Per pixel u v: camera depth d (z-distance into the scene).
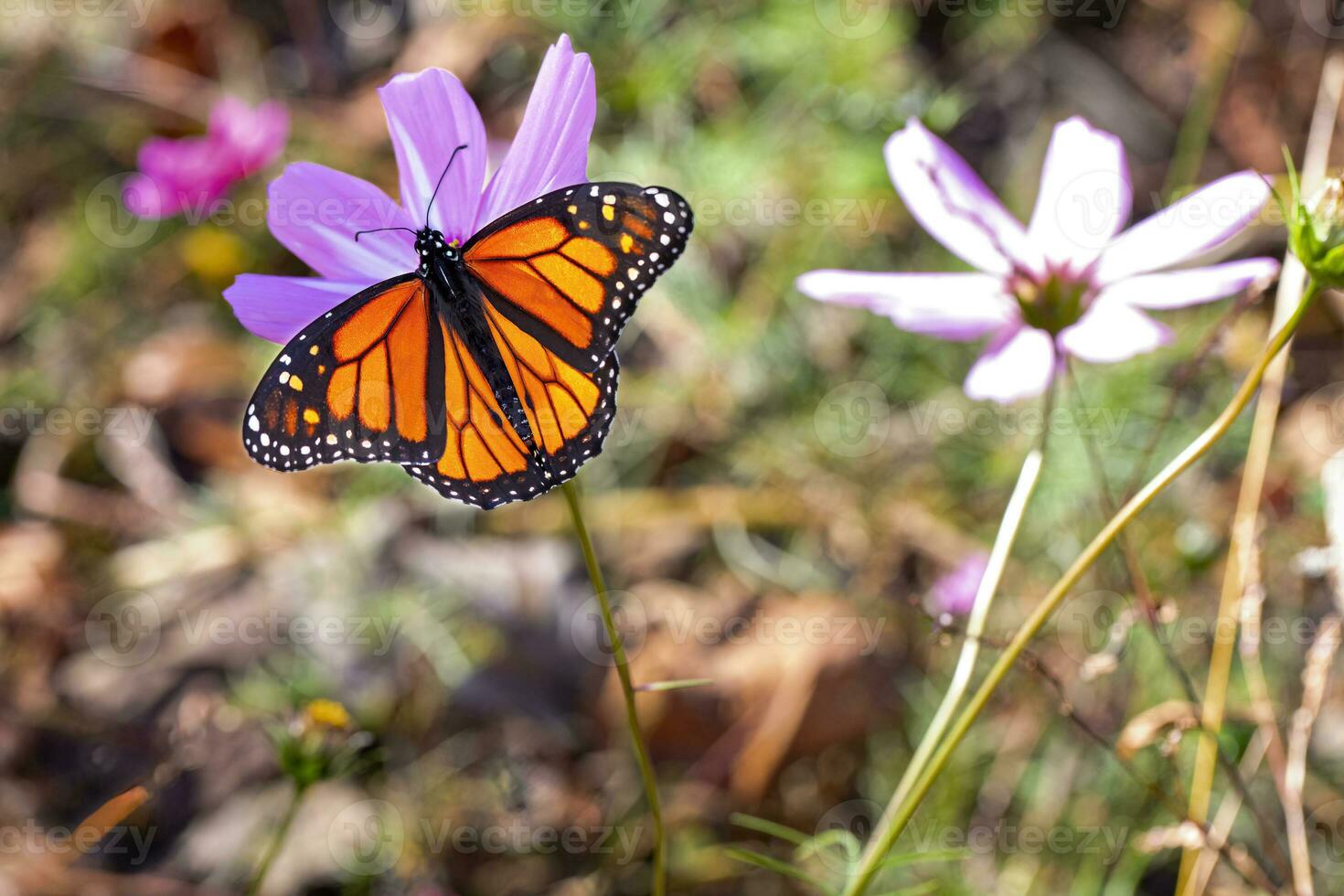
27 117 1.40
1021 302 0.84
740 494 1.13
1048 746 1.00
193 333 1.26
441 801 1.01
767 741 1.01
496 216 0.80
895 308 0.85
